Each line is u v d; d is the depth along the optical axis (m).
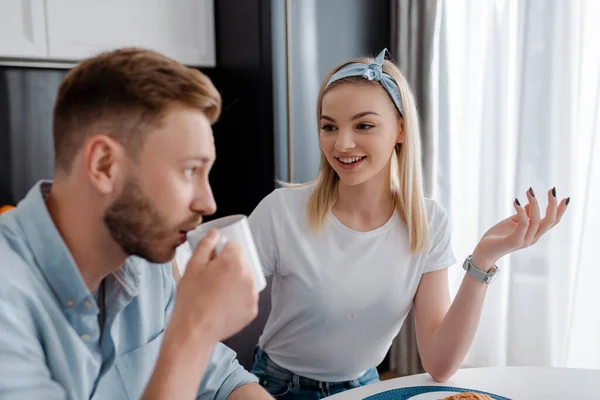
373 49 3.12
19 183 2.73
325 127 1.56
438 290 1.59
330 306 1.54
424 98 2.96
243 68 2.88
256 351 1.74
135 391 1.08
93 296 1.00
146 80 0.82
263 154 2.85
